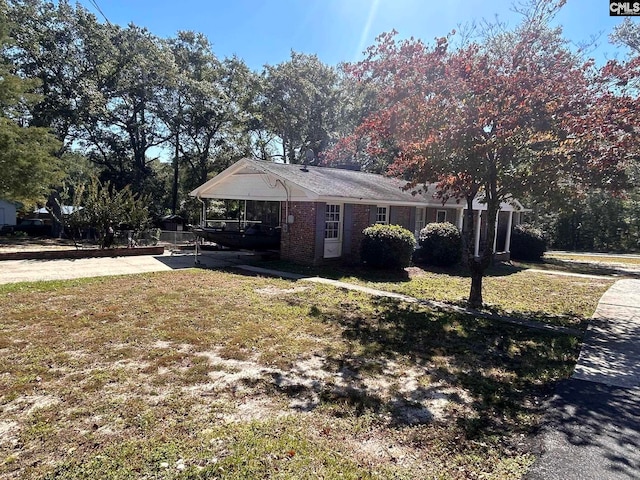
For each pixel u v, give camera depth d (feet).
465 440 10.61
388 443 10.34
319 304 25.18
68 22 81.20
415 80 26.45
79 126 84.28
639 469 9.34
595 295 34.06
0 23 54.03
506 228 64.90
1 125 47.70
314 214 41.86
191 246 59.11
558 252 88.58
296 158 108.88
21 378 13.21
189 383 13.30
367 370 15.16
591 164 22.74
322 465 9.20
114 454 9.32
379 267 41.24
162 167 118.73
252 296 26.66
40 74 77.51
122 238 58.13
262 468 8.96
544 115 22.38
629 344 19.72
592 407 12.71
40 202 58.59
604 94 22.99
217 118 96.58
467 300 29.86
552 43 25.99
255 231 49.24
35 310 21.53
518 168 25.32
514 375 15.37
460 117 24.04
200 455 9.37
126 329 18.62
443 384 14.25
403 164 28.58
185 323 19.84
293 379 13.99
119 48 88.33
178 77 91.25
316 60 100.53
